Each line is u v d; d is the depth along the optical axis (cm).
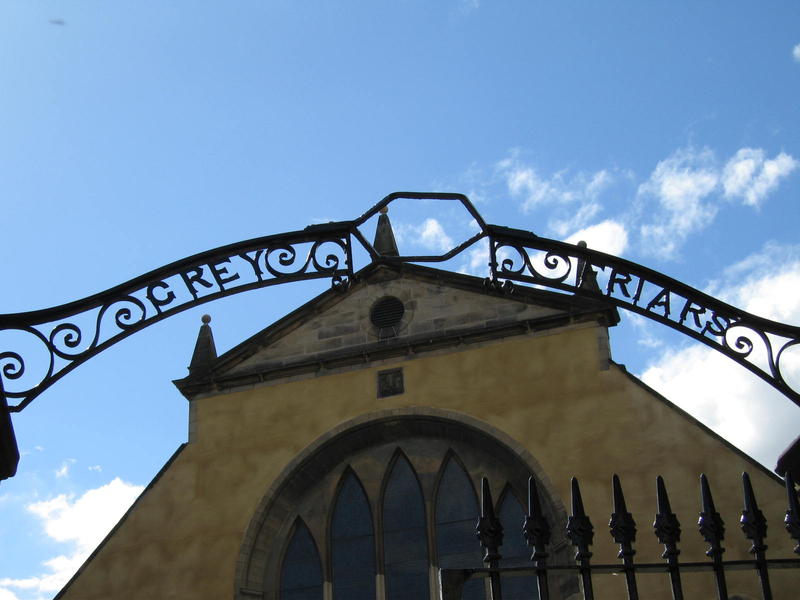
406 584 3309
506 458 3344
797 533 998
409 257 1184
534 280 1170
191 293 1159
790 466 1088
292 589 3406
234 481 3534
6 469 977
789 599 2825
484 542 982
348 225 1179
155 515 3538
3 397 925
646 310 1146
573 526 980
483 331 3519
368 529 3428
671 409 3200
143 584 3425
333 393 3594
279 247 1176
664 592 2922
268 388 3678
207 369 3759
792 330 1112
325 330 3722
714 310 1130
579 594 3009
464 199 1184
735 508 2978
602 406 3275
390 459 3500
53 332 1110
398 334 3634
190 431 3669
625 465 3152
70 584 3469
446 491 3406
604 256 1151
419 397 3481
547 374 3391
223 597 3347
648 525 3027
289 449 3538
